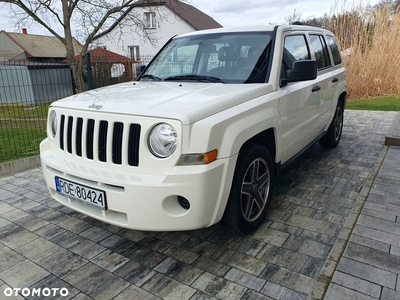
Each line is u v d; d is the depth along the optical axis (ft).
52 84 30.76
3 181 14.61
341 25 36.29
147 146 7.43
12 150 20.01
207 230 9.97
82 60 43.98
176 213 7.46
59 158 9.18
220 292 7.34
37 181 14.56
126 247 9.26
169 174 7.16
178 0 54.24
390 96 35.73
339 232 9.59
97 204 7.95
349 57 35.76
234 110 8.23
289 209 11.08
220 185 7.73
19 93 30.42
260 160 9.45
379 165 14.20
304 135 12.56
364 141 19.02
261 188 9.82
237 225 8.88
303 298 7.08
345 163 15.44
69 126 8.93
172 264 8.41
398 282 7.11
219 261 8.45
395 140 17.17
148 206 7.30
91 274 8.13
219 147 7.57
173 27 94.68
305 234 9.54
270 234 9.59
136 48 97.86
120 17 46.16
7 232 10.24
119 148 7.79
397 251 8.16
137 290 7.51
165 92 9.14
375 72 35.40
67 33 43.73
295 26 12.83
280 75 10.49
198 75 11.17
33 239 9.80
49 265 8.54
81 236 9.92
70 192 8.61
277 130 9.95
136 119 7.48
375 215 9.91
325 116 15.01
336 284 7.10
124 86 10.82
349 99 35.99
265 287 7.44
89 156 8.42
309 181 13.43
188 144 7.16
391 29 35.65
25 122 26.04
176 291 7.43
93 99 8.91
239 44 11.30
